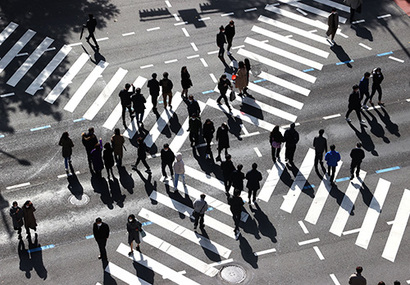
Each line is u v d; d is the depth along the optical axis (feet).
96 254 71.00
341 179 79.71
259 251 71.51
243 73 88.94
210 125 79.05
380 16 106.42
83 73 95.45
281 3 109.29
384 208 76.23
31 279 68.59
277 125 87.30
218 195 78.02
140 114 89.04
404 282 68.39
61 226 74.13
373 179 79.71
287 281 68.44
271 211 75.92
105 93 92.32
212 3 109.09
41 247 71.77
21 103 90.63
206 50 99.60
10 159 82.33
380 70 86.99
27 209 69.87
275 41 101.65
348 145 84.33
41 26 103.50
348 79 94.58
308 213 75.61
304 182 79.36
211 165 81.76
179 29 103.55
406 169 81.00
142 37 102.06
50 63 97.04
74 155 82.94
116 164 81.66
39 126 87.20
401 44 100.78
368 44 100.89
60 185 79.05
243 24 104.88
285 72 95.91
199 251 71.51
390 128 86.69
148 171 80.59
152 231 73.61
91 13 106.73
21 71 95.50
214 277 68.90
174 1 109.50
